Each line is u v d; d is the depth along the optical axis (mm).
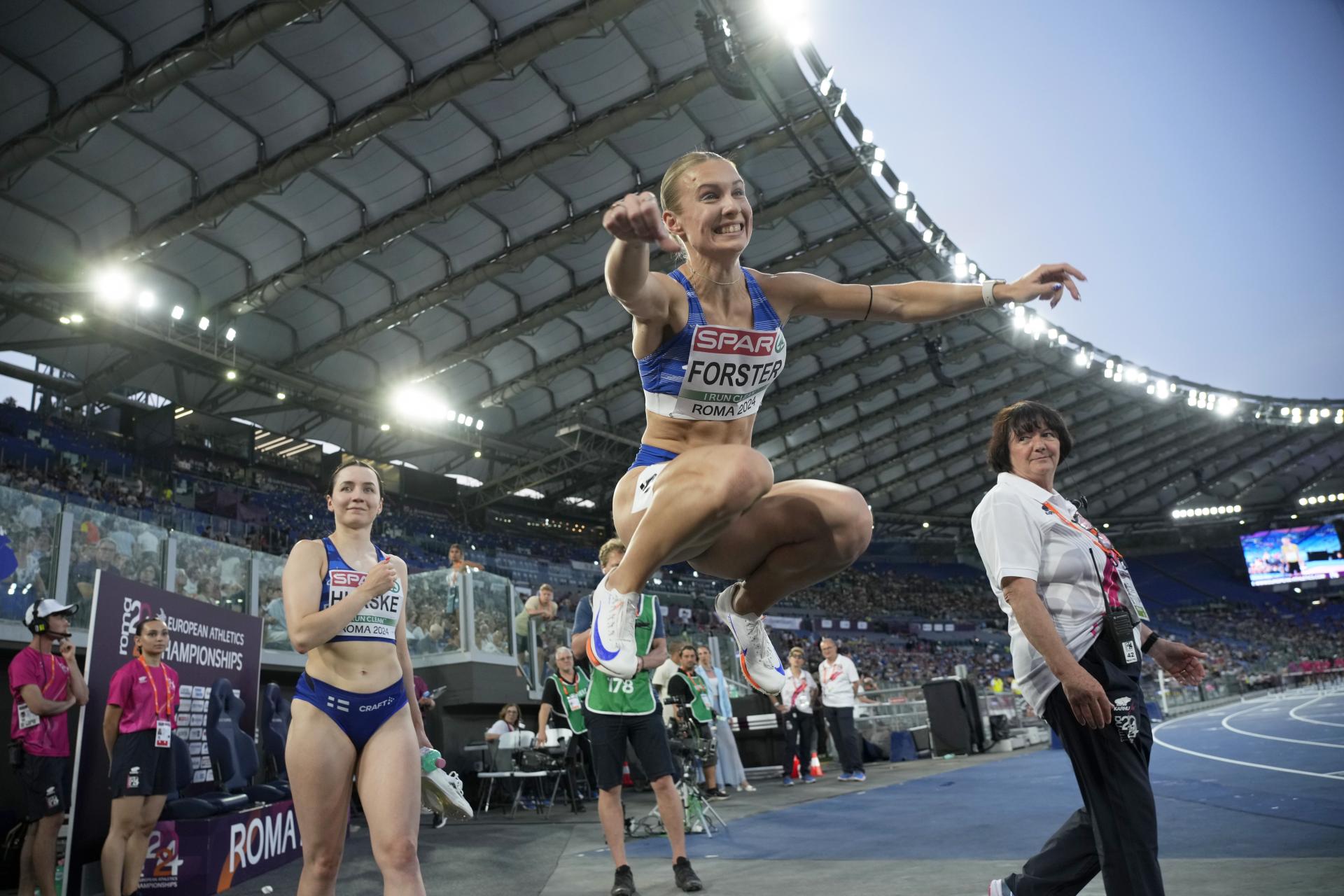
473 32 17078
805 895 4215
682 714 8016
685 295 2008
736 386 2043
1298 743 9930
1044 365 40656
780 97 21156
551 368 30969
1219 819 5184
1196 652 2941
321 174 20109
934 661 43844
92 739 5371
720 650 15398
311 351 26422
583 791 11133
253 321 25188
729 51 18469
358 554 3299
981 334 35625
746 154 22234
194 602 6551
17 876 5598
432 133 19500
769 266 28062
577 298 27141
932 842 5508
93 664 5398
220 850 5414
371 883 5543
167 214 19672
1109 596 2674
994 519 2746
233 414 30969
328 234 21859
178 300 23062
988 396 42969
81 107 16031
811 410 38625
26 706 5066
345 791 2986
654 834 7203
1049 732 17484
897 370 37781
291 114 18016
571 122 20125
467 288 24328
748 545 2152
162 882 5230
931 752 15039
